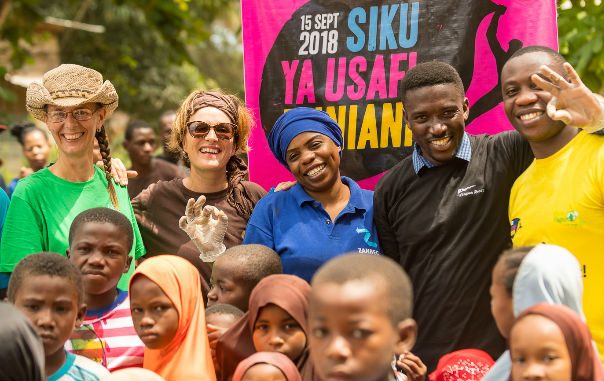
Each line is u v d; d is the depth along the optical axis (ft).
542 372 10.96
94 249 15.58
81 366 13.75
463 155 16.14
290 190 17.39
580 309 12.16
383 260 11.10
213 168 18.33
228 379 14.46
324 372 10.57
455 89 16.01
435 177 16.28
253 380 12.81
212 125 18.24
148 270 14.55
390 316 10.69
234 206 18.57
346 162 19.22
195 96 18.70
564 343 10.99
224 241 18.16
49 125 17.33
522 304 12.23
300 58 19.60
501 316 12.76
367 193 17.34
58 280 13.41
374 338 10.52
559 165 14.99
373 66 19.13
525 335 11.11
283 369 12.86
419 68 16.22
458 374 15.37
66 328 13.44
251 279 15.72
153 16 46.91
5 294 16.92
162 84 66.90
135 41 66.08
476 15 18.57
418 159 16.48
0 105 52.80
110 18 63.46
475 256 15.84
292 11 19.67
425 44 18.85
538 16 18.26
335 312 10.53
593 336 14.37
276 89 19.74
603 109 14.38
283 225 16.98
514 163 16.12
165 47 66.44
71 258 15.75
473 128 18.56
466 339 15.75
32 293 13.30
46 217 17.10
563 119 14.26
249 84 19.93
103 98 17.44
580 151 14.87
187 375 14.25
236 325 14.47
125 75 65.51
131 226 16.29
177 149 19.29
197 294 14.90
